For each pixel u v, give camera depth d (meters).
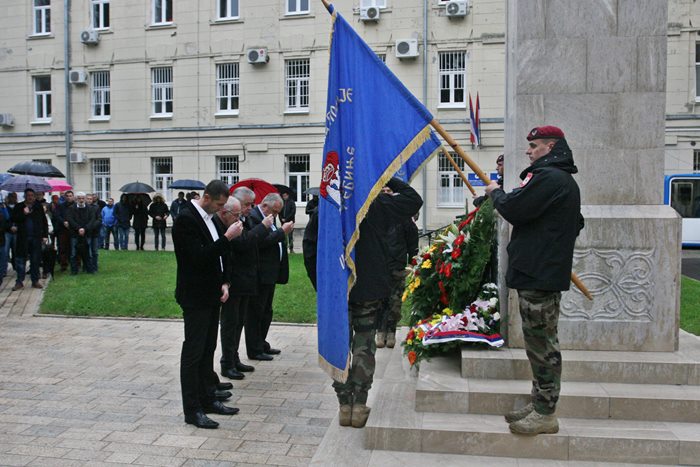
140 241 19.55
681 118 20.09
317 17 22.52
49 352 7.06
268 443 4.43
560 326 4.77
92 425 4.77
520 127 4.93
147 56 24.47
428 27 21.48
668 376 4.36
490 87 21.03
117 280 11.87
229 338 6.05
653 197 4.82
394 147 4.46
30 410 5.11
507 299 4.80
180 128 24.20
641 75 4.80
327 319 4.42
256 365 6.59
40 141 25.84
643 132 4.81
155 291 10.61
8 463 4.06
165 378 6.04
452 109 21.41
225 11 23.83
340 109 4.56
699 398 4.04
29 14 25.80
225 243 4.62
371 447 4.05
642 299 4.70
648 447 3.75
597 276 4.74
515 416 3.98
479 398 4.22
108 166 25.41
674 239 4.68
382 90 4.54
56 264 14.14
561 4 4.85
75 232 12.70
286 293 10.45
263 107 23.34
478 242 5.04
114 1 24.78
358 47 4.59
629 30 4.80
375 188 4.40
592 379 4.43
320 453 4.04
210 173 24.08
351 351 4.70
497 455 3.90
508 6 5.42
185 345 4.79
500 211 3.81
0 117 25.88
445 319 4.88
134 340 7.69
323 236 4.50
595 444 3.80
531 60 4.90
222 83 23.98
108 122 25.09
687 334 5.40
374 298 4.50
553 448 3.83
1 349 7.20
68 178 25.47
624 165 4.83
